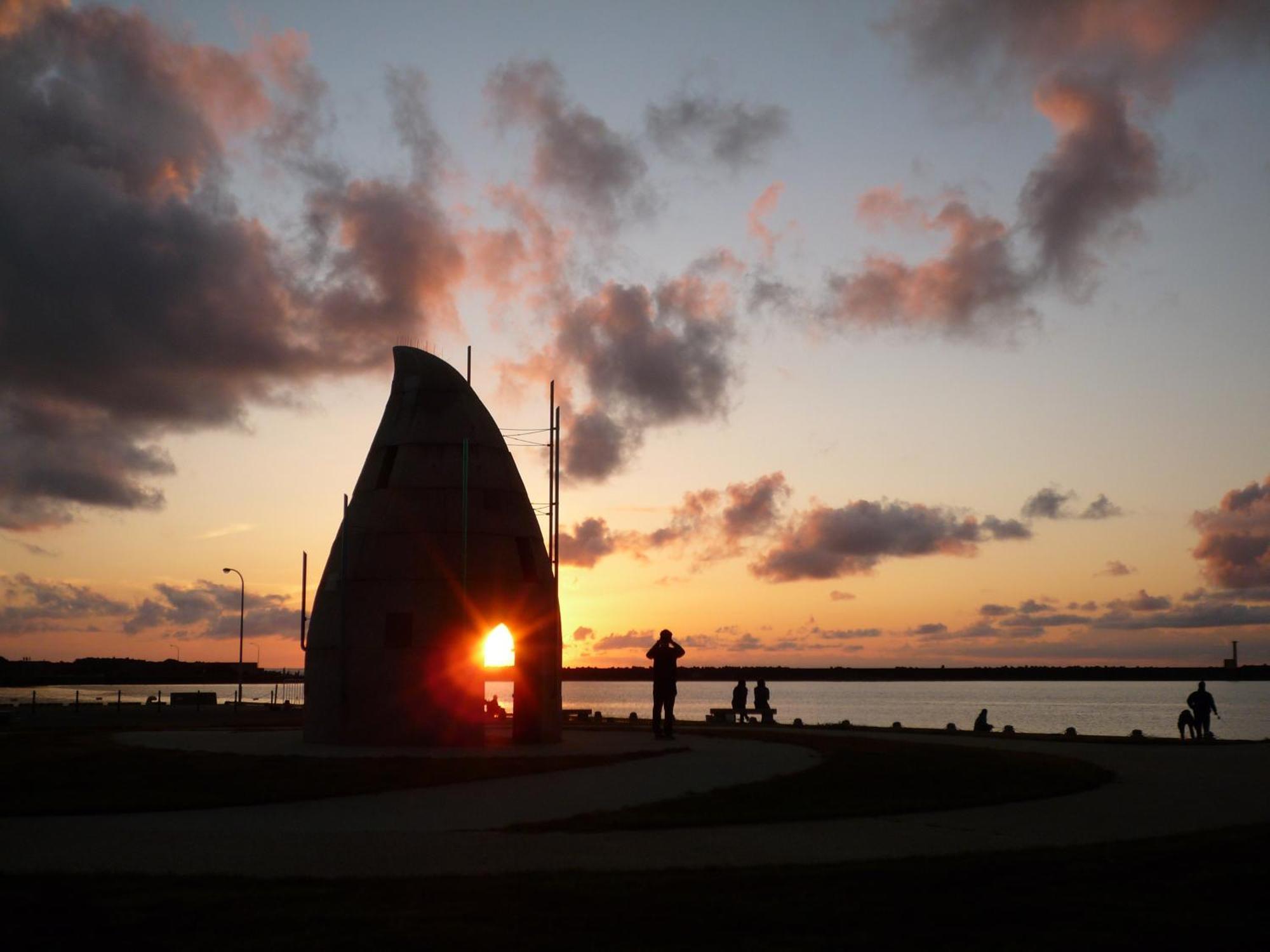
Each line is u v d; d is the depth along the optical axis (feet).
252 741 118.62
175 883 48.52
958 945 39.96
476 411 121.49
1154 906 45.14
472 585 113.80
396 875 51.11
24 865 53.67
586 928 41.68
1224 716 574.97
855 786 81.97
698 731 142.61
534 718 115.85
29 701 433.48
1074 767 96.02
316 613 118.73
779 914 43.57
